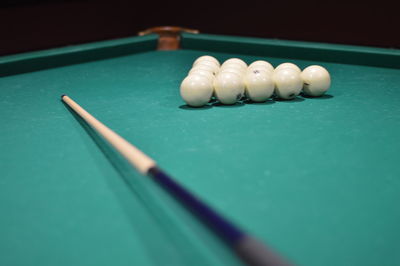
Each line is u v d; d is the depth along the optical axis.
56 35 3.40
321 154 0.96
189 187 0.83
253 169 0.89
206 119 1.16
